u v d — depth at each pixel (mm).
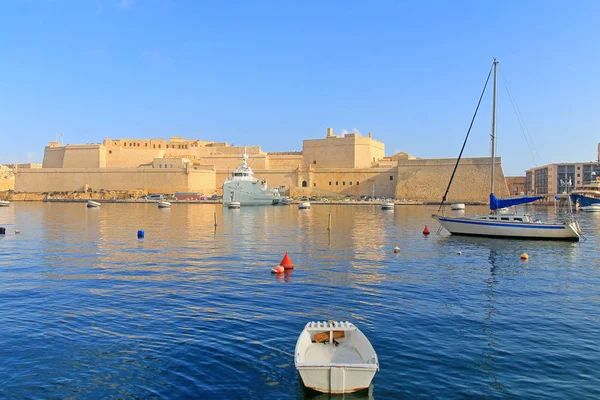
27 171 134250
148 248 33250
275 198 99438
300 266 26000
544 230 37312
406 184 117750
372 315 16469
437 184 114938
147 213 74625
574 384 11391
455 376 11734
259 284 21297
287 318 16047
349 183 125062
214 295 19188
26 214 71875
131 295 19156
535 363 12516
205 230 46625
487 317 16391
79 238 39500
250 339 14031
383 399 10672
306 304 17875
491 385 11305
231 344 13641
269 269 25000
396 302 18266
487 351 13281
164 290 20031
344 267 25734
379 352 13125
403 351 13211
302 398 10695
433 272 24406
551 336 14531
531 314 16828
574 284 21734
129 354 12969
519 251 31812
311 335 12531
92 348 13383
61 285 20984
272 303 17984
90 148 136250
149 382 11422
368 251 31875
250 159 137625
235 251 31734
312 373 10688
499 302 18406
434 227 50031
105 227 49844
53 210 83625
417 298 18922
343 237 40406
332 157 134125
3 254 30312
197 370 12016
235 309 17141
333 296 19125
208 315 16359
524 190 160875
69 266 25844
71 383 11383
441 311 17062
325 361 11672
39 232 44438
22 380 11516
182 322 15594
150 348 13359
